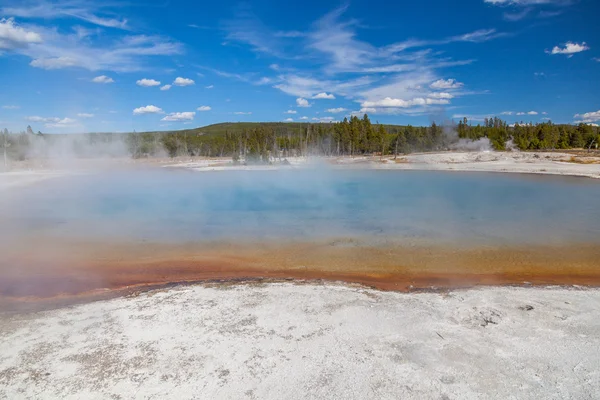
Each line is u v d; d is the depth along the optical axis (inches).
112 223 615.8
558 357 235.6
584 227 559.8
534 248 462.3
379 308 300.8
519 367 227.0
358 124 2428.6
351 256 438.3
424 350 244.7
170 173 1536.7
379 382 216.1
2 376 223.5
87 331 272.2
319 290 338.0
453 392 207.8
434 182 1144.8
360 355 240.5
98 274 394.9
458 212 676.7
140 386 214.7
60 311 305.1
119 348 250.7
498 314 288.5
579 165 1441.9
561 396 203.8
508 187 1013.2
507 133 2487.7
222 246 482.6
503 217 631.2
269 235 529.7
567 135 2418.8
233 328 273.4
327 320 283.0
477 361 233.0
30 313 303.4
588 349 243.1
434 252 449.4
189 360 237.3
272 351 245.4
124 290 353.1
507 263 411.5
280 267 407.2
